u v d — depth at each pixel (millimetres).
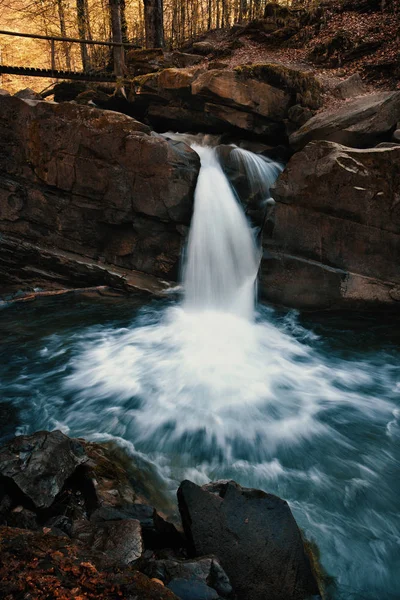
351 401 6926
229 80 12328
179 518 4504
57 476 4359
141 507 4250
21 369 8062
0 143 12211
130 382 7508
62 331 9656
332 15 16141
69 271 11930
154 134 10977
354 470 5414
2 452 4445
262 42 16734
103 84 16875
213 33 18781
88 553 3320
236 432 6125
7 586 2951
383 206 8766
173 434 6062
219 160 11680
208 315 10297
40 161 11812
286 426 6277
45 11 23625
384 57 13484
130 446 5770
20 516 4027
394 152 8508
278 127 12828
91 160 11195
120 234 11641
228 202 11148
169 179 10523
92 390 7285
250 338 9078
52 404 6898
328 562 4160
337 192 9070
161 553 3885
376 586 3979
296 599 3682
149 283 11211
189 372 7781
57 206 11898
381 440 6000
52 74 14250
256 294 10250
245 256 11008
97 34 24828
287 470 5398
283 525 4000
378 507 4840
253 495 4180
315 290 9586
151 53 15859
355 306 9328
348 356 8336
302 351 8547
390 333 9133
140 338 9211
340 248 9305
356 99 11977
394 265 8984
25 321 10195
